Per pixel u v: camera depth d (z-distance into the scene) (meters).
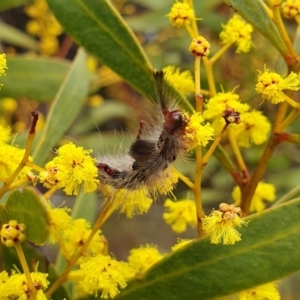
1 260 0.31
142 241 0.72
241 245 0.29
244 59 0.51
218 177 0.56
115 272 0.29
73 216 0.35
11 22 0.67
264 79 0.29
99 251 0.31
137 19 0.51
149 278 0.29
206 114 0.30
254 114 0.32
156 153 0.28
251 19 0.30
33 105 0.54
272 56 0.51
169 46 0.60
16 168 0.28
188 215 0.31
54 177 0.27
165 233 0.74
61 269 0.35
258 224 0.29
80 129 0.58
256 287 0.29
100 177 0.29
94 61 0.52
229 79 0.51
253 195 0.31
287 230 0.29
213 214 0.27
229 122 0.28
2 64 0.28
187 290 0.29
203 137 0.28
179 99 0.30
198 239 0.29
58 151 0.27
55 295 0.31
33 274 0.28
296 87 0.29
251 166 0.52
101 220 0.29
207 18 0.53
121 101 0.60
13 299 0.29
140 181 0.28
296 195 0.33
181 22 0.31
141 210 0.29
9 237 0.28
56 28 0.56
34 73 0.44
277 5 0.30
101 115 0.59
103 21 0.33
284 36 0.30
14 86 0.43
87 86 0.38
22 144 0.39
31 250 0.31
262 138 0.32
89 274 0.29
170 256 0.29
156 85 0.29
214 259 0.29
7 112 0.53
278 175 0.56
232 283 0.29
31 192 0.28
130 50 0.33
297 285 0.47
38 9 0.55
